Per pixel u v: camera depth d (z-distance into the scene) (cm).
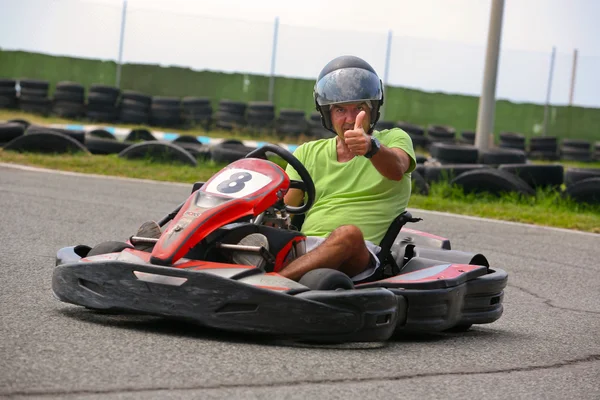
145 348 490
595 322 729
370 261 606
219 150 1889
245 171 588
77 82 3288
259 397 411
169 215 630
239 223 570
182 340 518
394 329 564
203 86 3359
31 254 835
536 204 1622
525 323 711
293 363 483
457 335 641
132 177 1681
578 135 3500
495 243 1196
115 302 533
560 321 727
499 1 2005
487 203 1620
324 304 516
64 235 981
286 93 3381
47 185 1445
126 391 403
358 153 573
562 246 1212
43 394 390
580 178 1700
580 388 489
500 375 504
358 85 621
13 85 3123
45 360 447
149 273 522
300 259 562
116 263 529
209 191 572
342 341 531
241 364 470
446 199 1625
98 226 1070
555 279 955
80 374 425
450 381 476
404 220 643
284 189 591
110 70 3291
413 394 442
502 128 3559
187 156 1859
